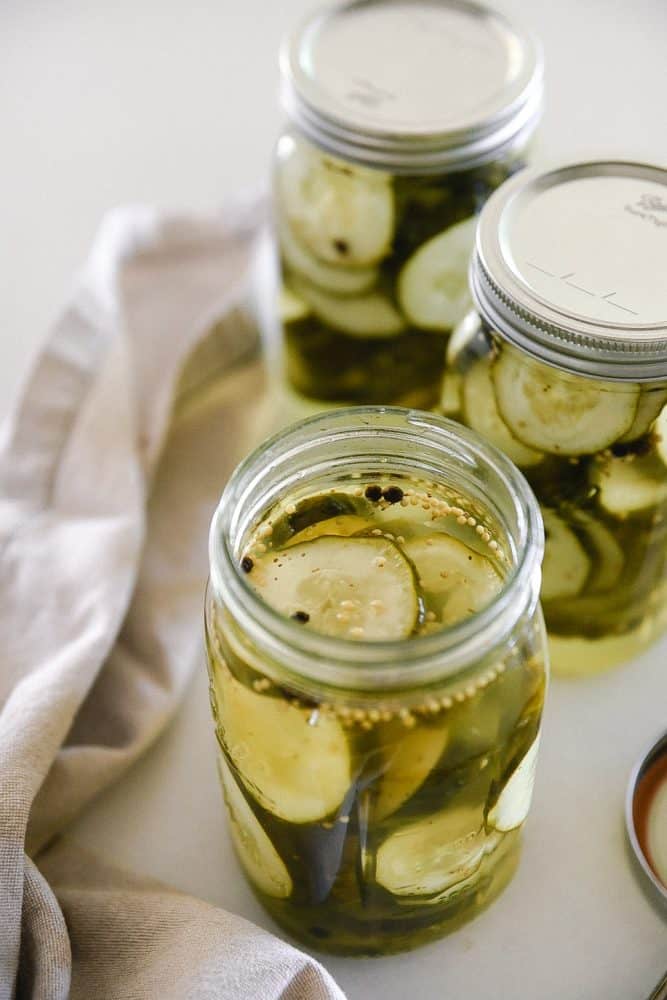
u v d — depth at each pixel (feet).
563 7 2.72
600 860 1.73
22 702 1.72
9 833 1.59
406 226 1.89
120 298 2.17
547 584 1.78
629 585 1.78
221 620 1.53
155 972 1.57
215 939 1.58
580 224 1.74
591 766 1.80
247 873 1.70
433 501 1.63
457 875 1.60
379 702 1.46
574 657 1.86
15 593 1.88
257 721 1.50
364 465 1.64
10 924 1.57
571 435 1.68
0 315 2.31
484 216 1.73
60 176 2.52
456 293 1.93
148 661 1.88
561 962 1.66
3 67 2.71
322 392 2.08
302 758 1.49
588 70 2.58
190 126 2.59
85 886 1.70
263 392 2.19
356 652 1.42
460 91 1.91
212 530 1.52
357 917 1.62
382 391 2.05
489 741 1.50
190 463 2.10
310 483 1.64
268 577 1.55
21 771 1.65
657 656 1.90
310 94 1.90
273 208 2.03
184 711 1.87
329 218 1.90
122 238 2.22
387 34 2.02
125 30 2.77
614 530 1.73
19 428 2.02
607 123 2.47
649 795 1.75
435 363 2.01
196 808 1.79
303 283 1.99
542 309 1.63
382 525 1.60
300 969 1.53
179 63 2.71
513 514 1.53
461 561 1.57
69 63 2.71
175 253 2.27
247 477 1.55
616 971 1.66
